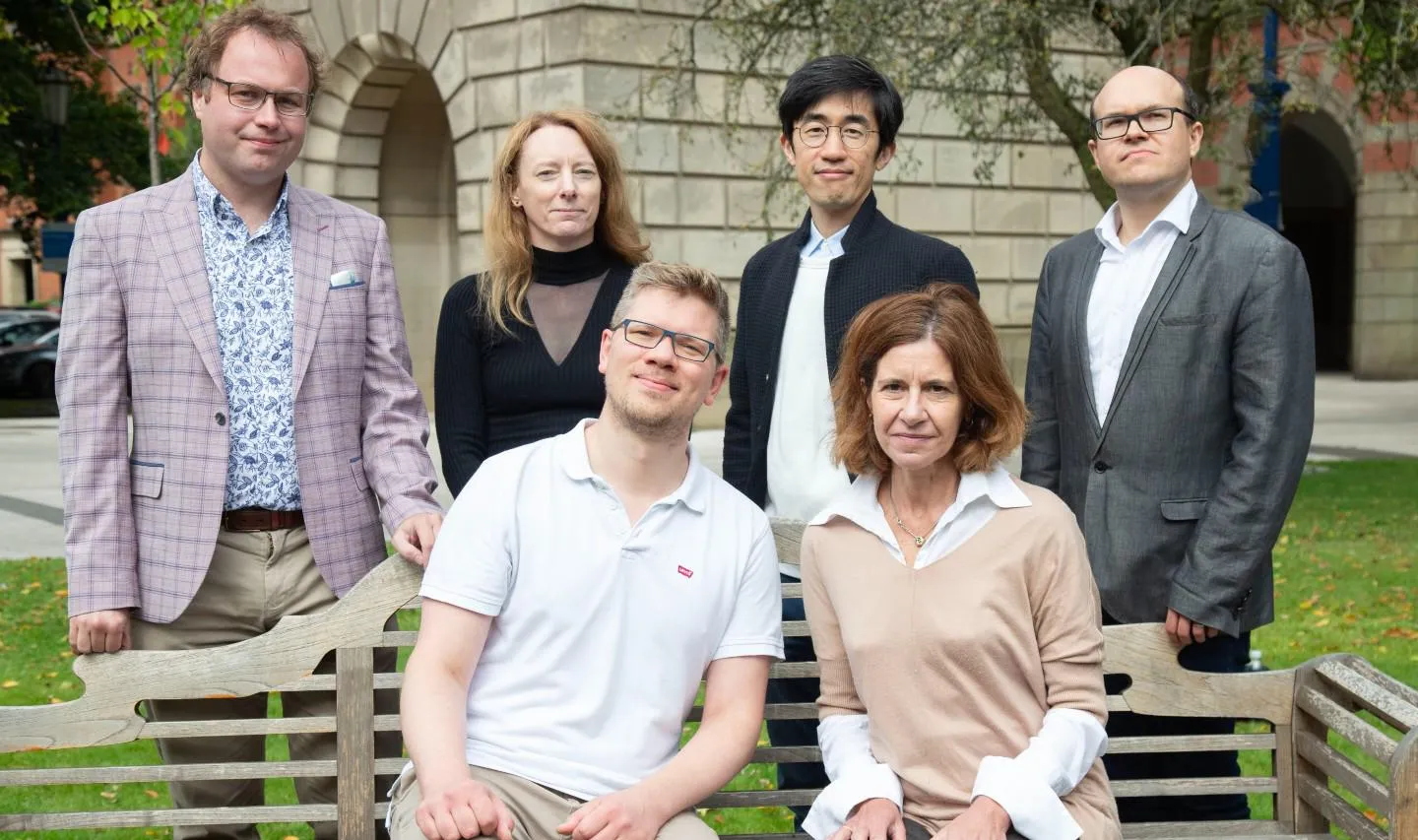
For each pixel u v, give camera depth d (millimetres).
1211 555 3375
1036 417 3861
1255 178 9867
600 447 3061
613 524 2998
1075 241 3820
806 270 3893
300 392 3469
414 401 3648
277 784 4910
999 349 3062
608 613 2969
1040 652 3018
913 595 3021
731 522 3092
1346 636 6766
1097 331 3656
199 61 3420
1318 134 27000
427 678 2910
